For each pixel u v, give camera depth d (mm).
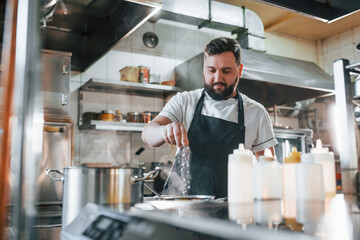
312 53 6328
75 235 836
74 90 4148
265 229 619
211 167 1794
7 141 725
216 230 607
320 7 1740
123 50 4465
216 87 1815
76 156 4008
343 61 1437
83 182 906
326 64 6281
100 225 812
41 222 1648
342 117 1411
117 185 914
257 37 4719
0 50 3447
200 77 4168
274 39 5941
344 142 1393
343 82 1427
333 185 1064
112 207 857
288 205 886
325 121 5773
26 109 674
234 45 1798
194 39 4930
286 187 973
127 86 4105
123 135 4254
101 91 4262
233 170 1004
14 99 732
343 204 912
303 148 4504
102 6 3283
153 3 1833
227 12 4465
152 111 4496
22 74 693
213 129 1860
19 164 665
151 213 789
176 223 692
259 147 1924
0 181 722
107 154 4152
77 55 4156
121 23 3047
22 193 657
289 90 4812
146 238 708
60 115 3646
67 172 940
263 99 4641
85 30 4105
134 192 936
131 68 4129
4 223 728
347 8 1679
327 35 6203
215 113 1888
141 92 4453
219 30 5113
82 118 4109
